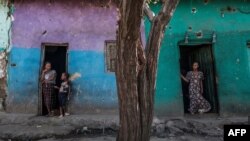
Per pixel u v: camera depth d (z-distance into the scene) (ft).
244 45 28.02
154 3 26.81
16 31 25.55
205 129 23.25
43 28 26.02
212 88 27.68
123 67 12.48
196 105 26.63
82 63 26.05
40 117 23.58
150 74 13.28
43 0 26.43
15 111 24.41
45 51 27.43
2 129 20.85
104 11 27.20
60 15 26.45
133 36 11.92
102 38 26.76
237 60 27.66
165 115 26.05
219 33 27.99
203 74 28.66
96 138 20.63
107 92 26.00
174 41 27.50
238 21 28.40
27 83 25.02
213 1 28.45
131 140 12.60
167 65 27.02
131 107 12.60
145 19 27.27
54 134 20.85
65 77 25.08
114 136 21.34
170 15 13.52
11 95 24.61
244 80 27.37
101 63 26.37
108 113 25.66
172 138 21.12
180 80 26.94
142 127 12.84
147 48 13.53
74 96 25.46
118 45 12.48
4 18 25.55
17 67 25.08
